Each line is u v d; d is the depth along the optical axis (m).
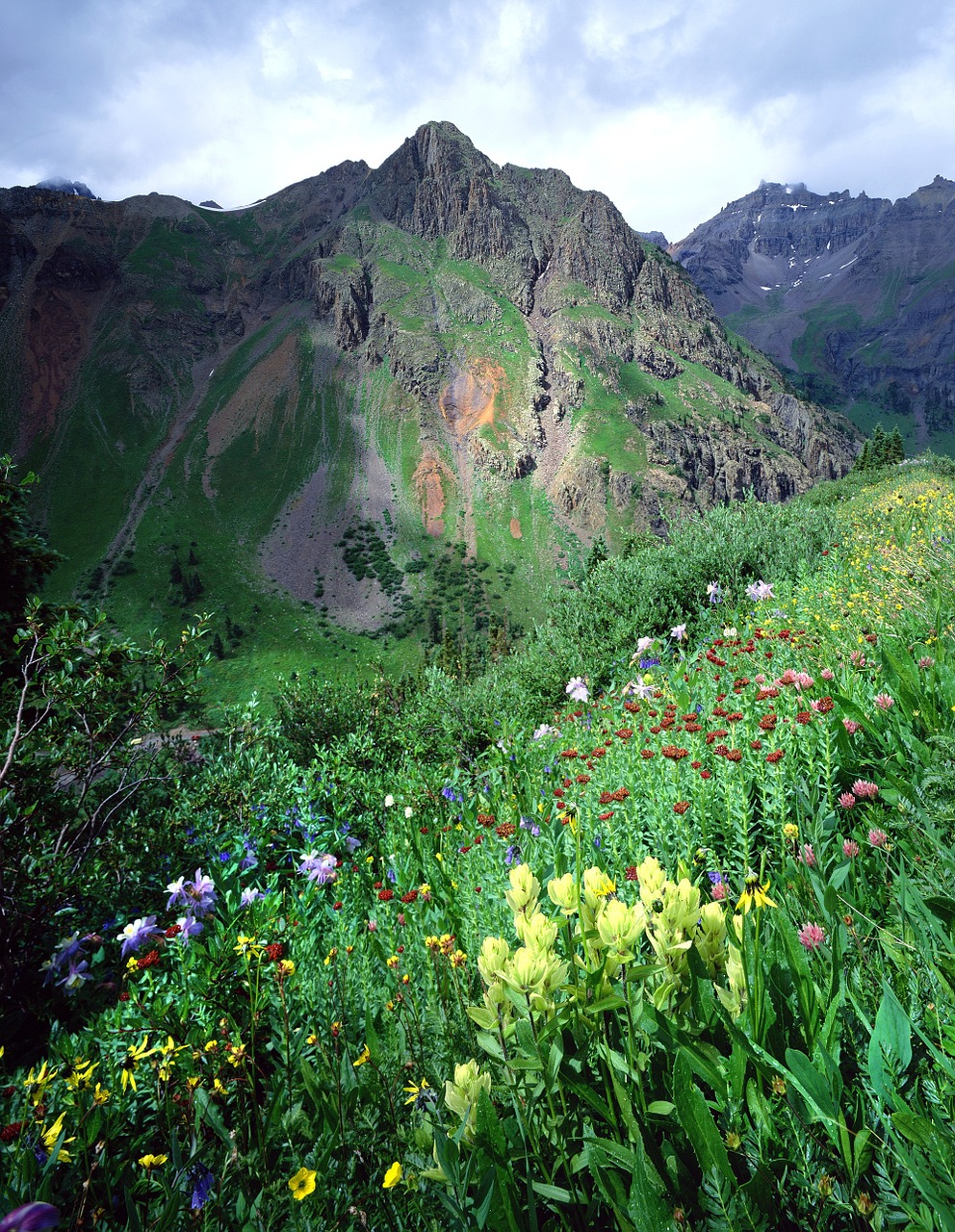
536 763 5.75
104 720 5.00
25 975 3.98
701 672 5.83
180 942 3.46
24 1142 2.21
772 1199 1.19
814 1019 1.46
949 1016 1.37
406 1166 1.69
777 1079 1.35
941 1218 1.03
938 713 2.72
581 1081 1.55
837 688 3.49
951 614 3.96
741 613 8.61
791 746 2.95
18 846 4.25
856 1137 1.20
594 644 9.90
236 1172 1.95
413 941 2.88
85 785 5.05
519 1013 1.52
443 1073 2.01
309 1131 2.09
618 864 2.80
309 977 2.99
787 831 2.31
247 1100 2.43
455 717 9.41
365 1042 2.31
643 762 3.76
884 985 1.33
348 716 10.52
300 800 5.93
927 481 19.12
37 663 4.80
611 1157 1.34
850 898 1.98
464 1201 1.40
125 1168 2.23
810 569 9.05
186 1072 2.46
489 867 3.39
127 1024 2.90
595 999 1.52
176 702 5.10
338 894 4.13
